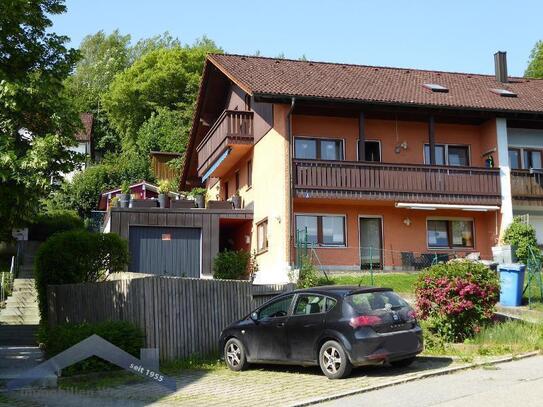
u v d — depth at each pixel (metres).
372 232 26.16
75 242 18.38
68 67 13.48
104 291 14.72
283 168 24.00
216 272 25.77
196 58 61.50
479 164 28.00
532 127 28.84
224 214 26.83
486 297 14.15
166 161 51.53
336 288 11.69
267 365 13.01
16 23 12.90
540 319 15.74
